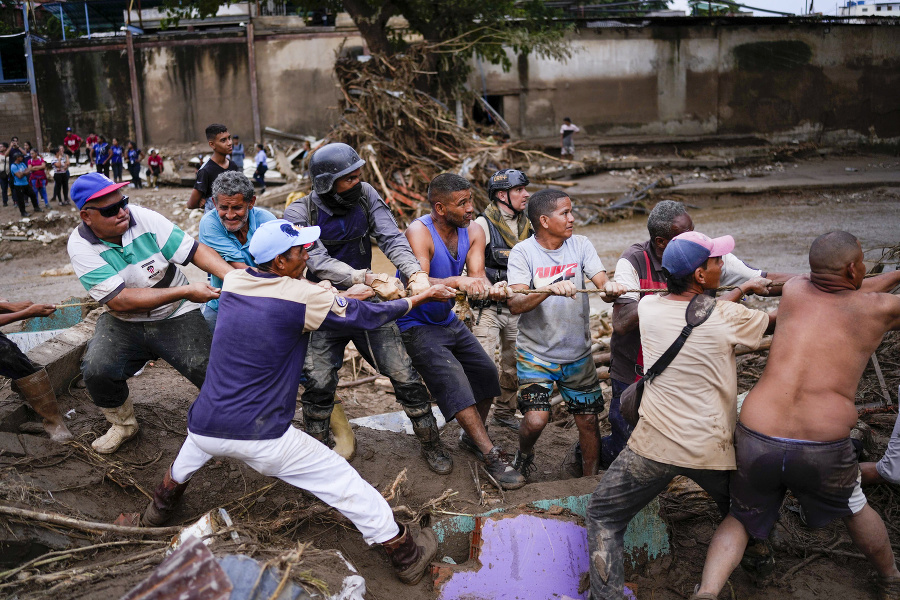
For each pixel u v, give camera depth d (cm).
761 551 358
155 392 502
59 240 1524
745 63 2367
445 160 1623
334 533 371
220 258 393
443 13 1836
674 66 2344
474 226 459
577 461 473
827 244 321
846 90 2431
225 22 2477
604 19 2262
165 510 349
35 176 1695
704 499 429
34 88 2272
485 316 536
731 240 321
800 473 314
